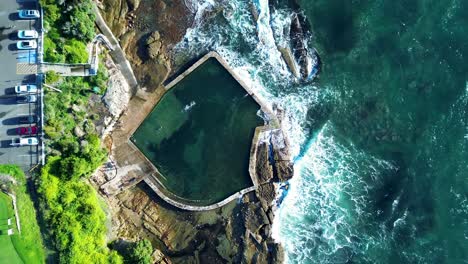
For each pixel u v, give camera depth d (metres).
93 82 55.16
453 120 61.50
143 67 58.25
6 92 52.53
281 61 61.00
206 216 58.53
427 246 60.56
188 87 59.31
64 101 53.62
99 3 57.00
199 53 59.41
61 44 53.19
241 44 60.31
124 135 57.56
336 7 61.94
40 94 52.66
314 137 61.44
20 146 52.47
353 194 61.56
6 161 52.25
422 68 61.75
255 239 58.53
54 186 52.56
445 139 61.59
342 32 61.94
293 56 61.25
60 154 53.56
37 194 52.34
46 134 52.41
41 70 53.03
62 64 53.81
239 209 59.03
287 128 60.84
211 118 59.69
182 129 59.31
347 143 61.88
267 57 60.69
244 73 60.28
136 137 58.50
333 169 61.53
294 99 61.16
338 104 61.88
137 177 57.66
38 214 52.41
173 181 58.56
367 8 61.88
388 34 61.88
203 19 59.59
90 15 54.59
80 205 53.50
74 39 54.22
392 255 60.69
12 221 51.47
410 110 61.75
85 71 54.84
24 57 52.91
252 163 59.09
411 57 61.84
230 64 60.03
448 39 61.75
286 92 61.12
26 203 52.16
